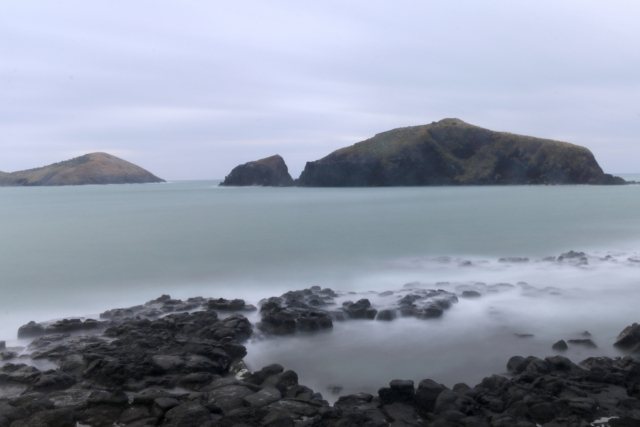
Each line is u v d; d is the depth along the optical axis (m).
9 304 16.19
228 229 38.97
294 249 27.75
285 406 7.91
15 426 7.20
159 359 9.83
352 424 7.35
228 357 10.30
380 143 172.25
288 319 12.60
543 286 17.14
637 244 28.20
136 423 7.48
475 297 15.39
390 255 25.34
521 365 9.66
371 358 10.75
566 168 152.88
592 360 9.84
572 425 7.32
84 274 20.98
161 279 19.95
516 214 49.50
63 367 9.76
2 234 36.66
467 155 168.38
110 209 71.00
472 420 7.38
